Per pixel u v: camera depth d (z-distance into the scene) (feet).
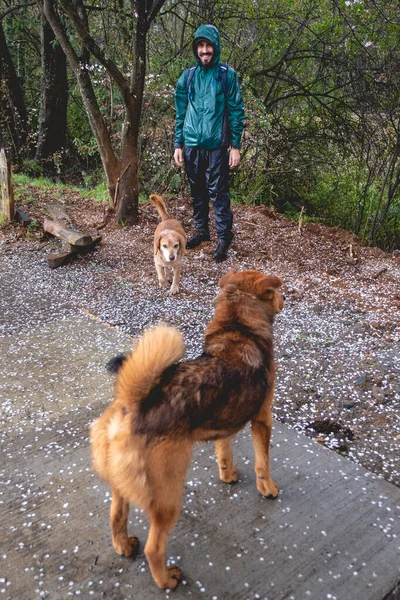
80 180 42.32
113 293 18.02
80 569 7.00
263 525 7.80
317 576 6.96
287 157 36.27
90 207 28.76
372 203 33.04
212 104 19.86
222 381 6.89
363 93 31.48
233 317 8.11
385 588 6.82
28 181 33.71
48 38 39.19
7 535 7.55
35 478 8.78
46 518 7.89
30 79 48.67
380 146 30.14
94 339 14.28
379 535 7.68
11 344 13.88
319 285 19.25
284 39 34.94
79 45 31.76
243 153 34.04
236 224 25.81
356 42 32.32
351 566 7.13
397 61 30.09
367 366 13.16
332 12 33.22
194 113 20.31
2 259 21.11
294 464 9.25
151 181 32.30
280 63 35.14
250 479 8.83
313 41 34.45
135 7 22.41
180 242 17.79
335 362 13.38
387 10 31.01
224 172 20.66
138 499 6.34
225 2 32.99
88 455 9.39
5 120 39.65
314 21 34.47
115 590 6.71
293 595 6.68
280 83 36.81
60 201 29.17
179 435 6.38
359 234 32.73
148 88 30.78
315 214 36.96
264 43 34.65
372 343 14.49
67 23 27.45
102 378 12.18
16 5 40.86
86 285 18.69
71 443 9.75
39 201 28.45
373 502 8.37
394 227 32.91
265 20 34.04
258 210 28.43
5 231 23.98
